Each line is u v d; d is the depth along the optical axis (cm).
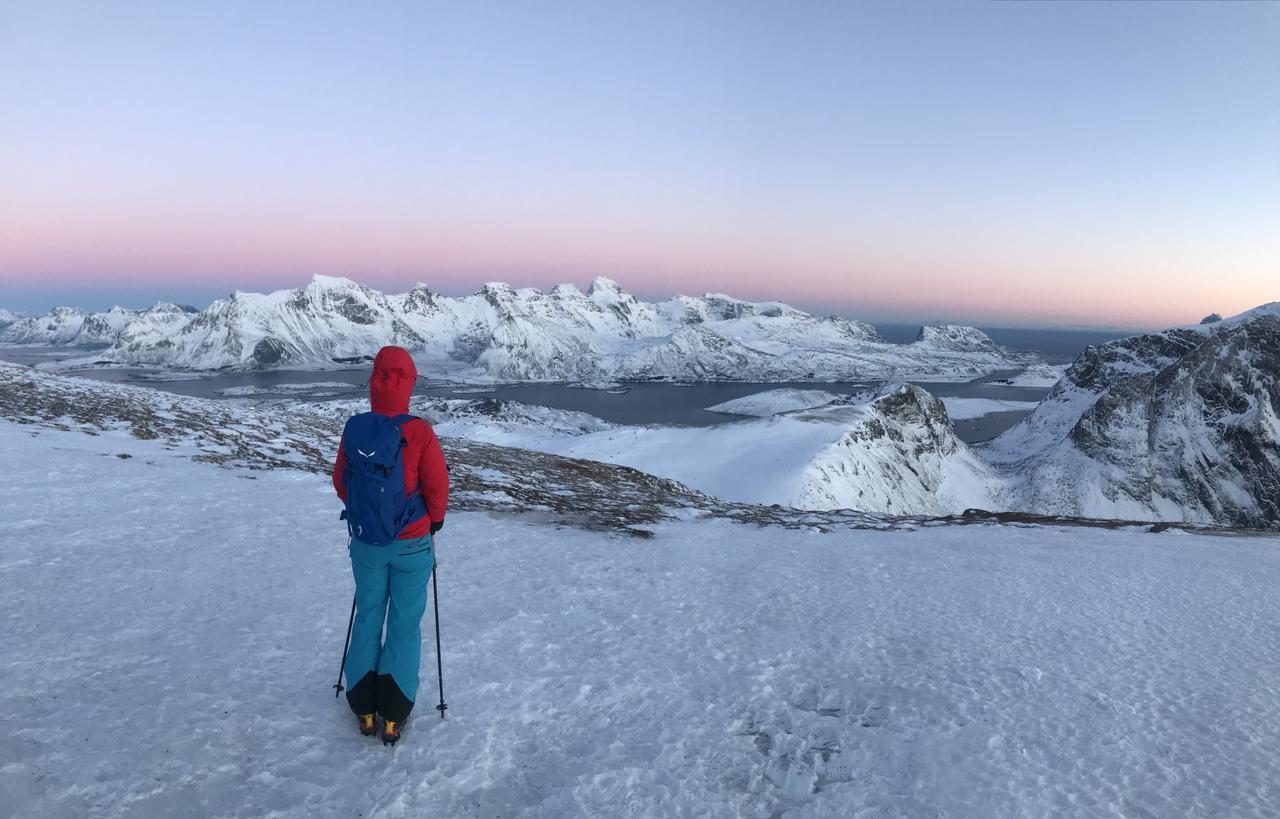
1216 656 709
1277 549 1476
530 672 572
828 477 13675
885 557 1177
